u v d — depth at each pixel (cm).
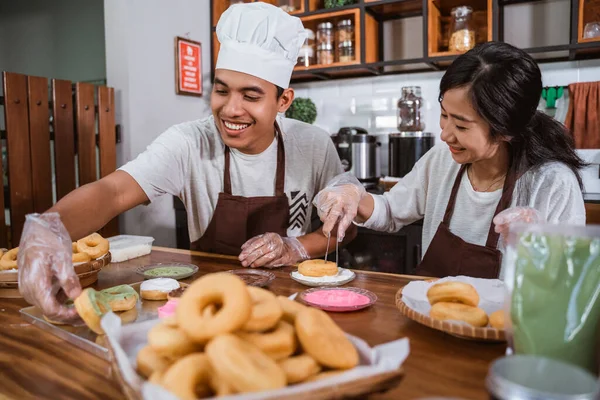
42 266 103
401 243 286
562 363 52
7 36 466
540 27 309
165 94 338
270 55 160
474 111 132
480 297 112
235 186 195
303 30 176
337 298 119
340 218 158
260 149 191
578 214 143
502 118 130
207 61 374
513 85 128
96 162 300
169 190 182
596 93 286
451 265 157
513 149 153
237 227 188
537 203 147
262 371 59
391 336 100
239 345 62
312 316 72
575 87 292
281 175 195
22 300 128
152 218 330
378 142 348
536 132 150
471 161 146
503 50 131
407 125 325
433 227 177
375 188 321
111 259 159
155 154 177
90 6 419
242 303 65
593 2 273
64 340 100
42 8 443
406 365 86
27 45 456
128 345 79
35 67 454
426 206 180
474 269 150
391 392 76
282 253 162
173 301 110
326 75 352
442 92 137
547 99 305
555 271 71
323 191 161
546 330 72
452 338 99
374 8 325
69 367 88
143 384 60
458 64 134
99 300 103
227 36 161
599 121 286
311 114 360
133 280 147
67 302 113
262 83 161
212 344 61
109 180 159
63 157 275
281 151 195
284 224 193
